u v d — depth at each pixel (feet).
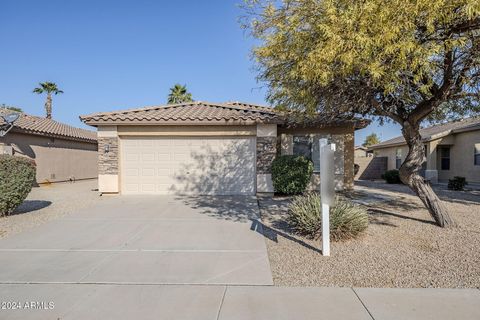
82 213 32.53
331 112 30.45
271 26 24.06
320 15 20.15
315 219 22.40
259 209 34.65
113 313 12.28
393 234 23.79
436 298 13.41
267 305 12.87
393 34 17.03
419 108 25.46
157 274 16.26
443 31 19.70
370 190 54.03
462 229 25.16
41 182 63.57
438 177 74.38
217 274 16.26
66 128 79.25
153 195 45.39
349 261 18.13
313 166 45.91
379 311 12.31
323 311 12.34
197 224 27.63
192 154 46.11
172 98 102.01
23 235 24.00
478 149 63.41
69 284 15.06
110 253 19.74
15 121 55.93
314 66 19.70
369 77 21.58
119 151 45.39
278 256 19.10
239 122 43.39
